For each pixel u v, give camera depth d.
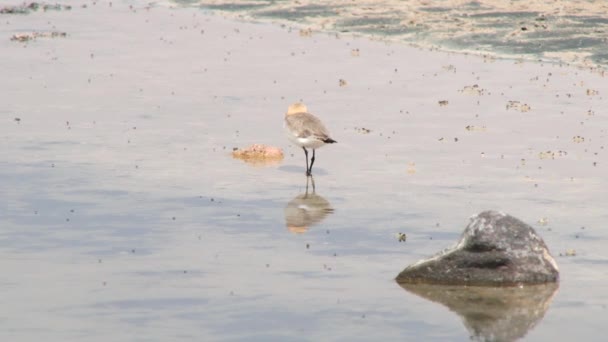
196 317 11.76
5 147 20.23
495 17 34.28
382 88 25.78
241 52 31.06
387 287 12.79
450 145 20.39
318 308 12.05
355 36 33.22
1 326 11.48
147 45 32.44
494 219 13.15
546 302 12.23
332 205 16.52
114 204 16.53
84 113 23.28
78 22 37.19
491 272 12.88
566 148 20.03
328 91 25.53
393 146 20.39
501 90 25.28
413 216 15.85
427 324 11.56
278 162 19.45
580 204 16.38
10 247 14.38
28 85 26.39
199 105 24.16
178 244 14.52
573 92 24.91
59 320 11.66
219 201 16.75
